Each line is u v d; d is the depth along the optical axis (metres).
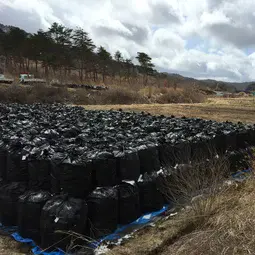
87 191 4.15
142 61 64.50
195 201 4.34
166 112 17.83
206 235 3.56
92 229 3.97
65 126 7.64
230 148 7.03
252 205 4.20
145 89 32.72
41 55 56.09
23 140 5.27
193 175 4.86
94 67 66.69
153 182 4.88
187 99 30.03
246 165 7.02
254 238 3.31
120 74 73.69
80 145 5.36
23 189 4.38
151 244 3.90
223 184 4.96
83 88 34.53
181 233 4.08
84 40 61.47
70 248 3.56
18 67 69.88
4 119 9.12
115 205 4.18
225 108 20.00
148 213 4.86
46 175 4.29
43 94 27.28
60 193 4.03
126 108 19.73
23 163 4.47
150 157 5.06
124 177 4.59
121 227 4.35
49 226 3.63
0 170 4.87
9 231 4.26
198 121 9.50
